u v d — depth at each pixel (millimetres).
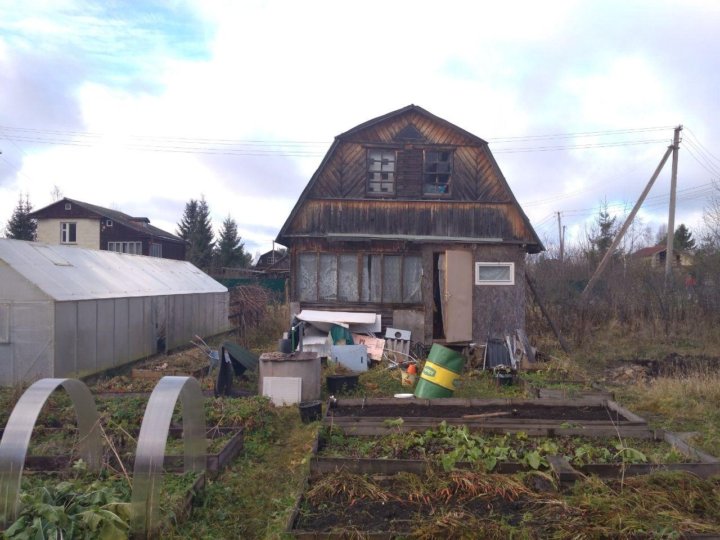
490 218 13469
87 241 38188
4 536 3719
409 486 4754
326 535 3854
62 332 9711
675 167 21094
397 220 13430
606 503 4285
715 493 4578
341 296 13398
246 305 19234
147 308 13148
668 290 18609
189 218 53219
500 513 4301
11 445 4043
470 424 6324
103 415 6105
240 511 4922
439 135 13570
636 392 9852
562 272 24328
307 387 8781
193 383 5117
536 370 11453
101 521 3947
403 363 12031
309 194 13320
